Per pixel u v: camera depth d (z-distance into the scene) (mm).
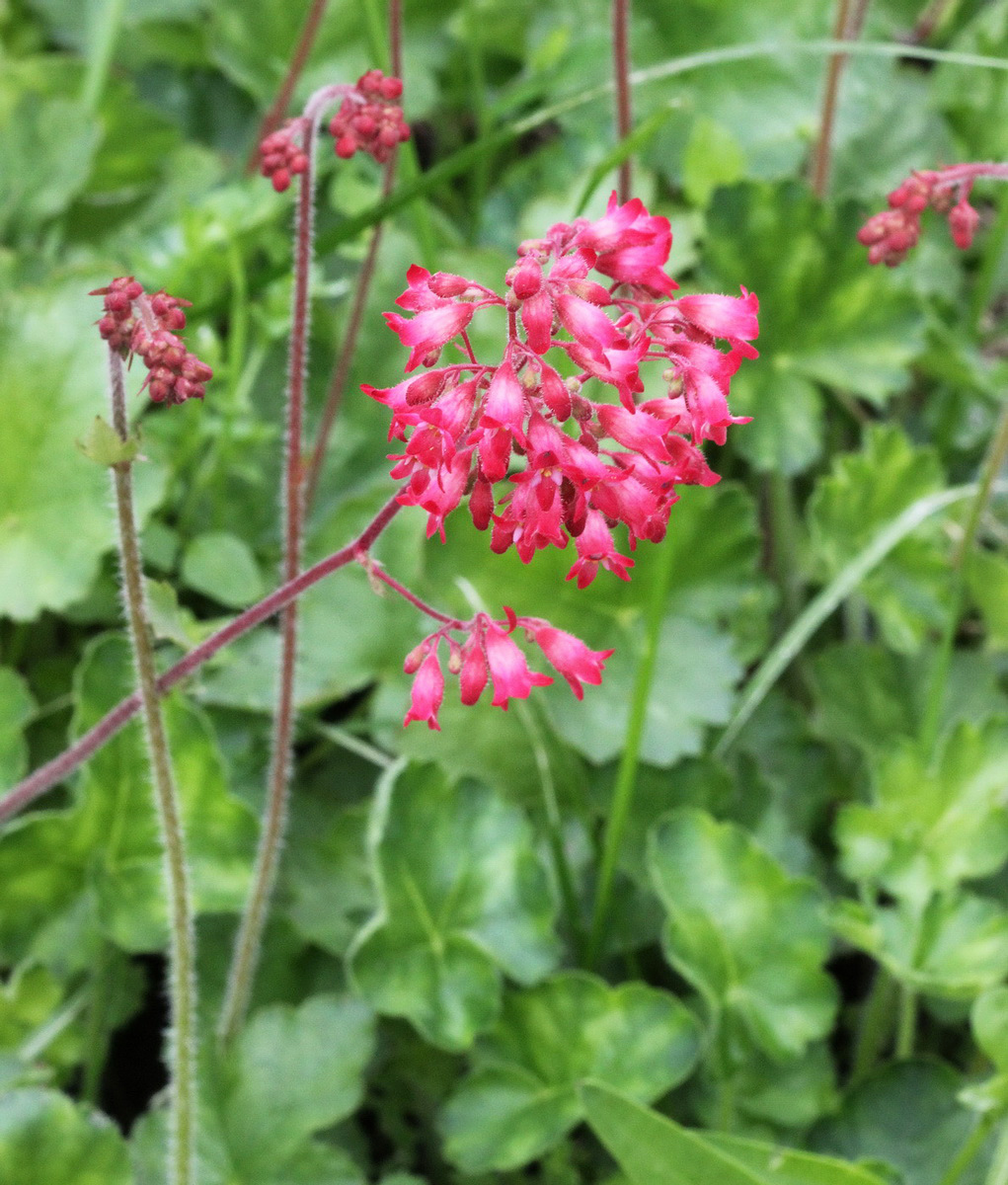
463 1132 601
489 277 708
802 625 649
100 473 652
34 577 650
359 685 664
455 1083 639
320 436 683
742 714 652
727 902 623
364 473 727
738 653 690
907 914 625
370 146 556
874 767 659
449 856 621
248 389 681
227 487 705
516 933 616
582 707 663
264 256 781
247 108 892
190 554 643
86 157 767
